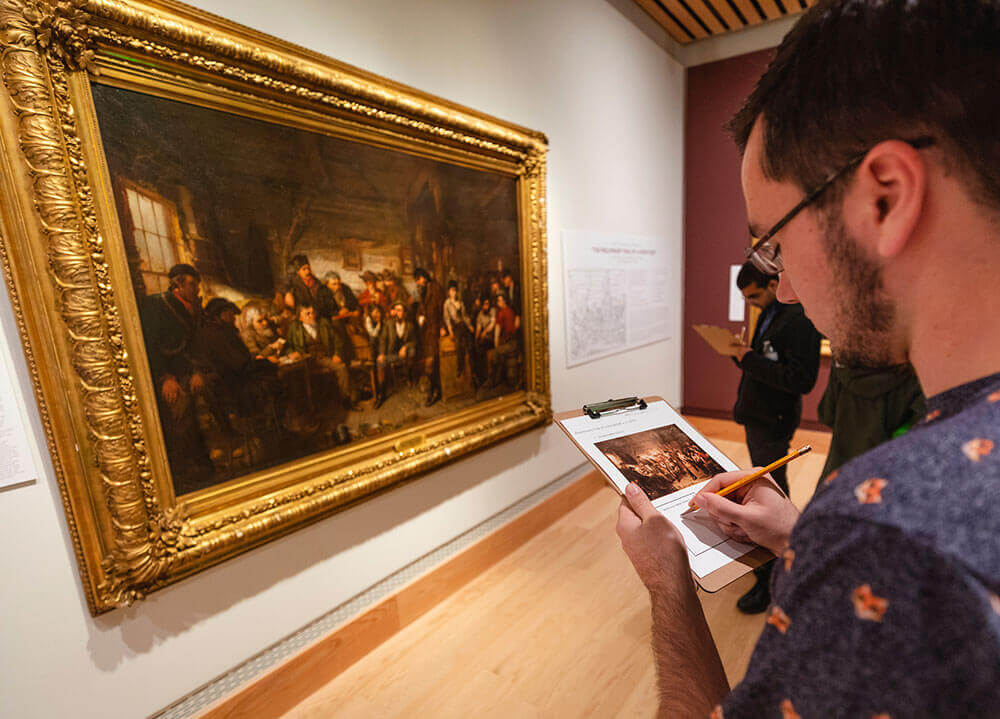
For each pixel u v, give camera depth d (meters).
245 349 1.66
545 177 2.82
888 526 0.28
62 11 1.19
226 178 1.57
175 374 1.49
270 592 1.79
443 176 2.28
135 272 1.39
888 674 0.27
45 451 1.30
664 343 4.51
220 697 1.69
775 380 2.17
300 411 1.83
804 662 0.31
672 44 4.27
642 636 2.16
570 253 3.18
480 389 2.60
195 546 1.52
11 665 1.28
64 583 1.34
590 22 3.24
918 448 0.31
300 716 1.82
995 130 0.31
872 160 0.36
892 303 0.38
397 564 2.24
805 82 0.40
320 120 1.78
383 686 1.95
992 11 0.32
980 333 0.34
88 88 1.26
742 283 2.23
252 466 1.71
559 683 1.93
